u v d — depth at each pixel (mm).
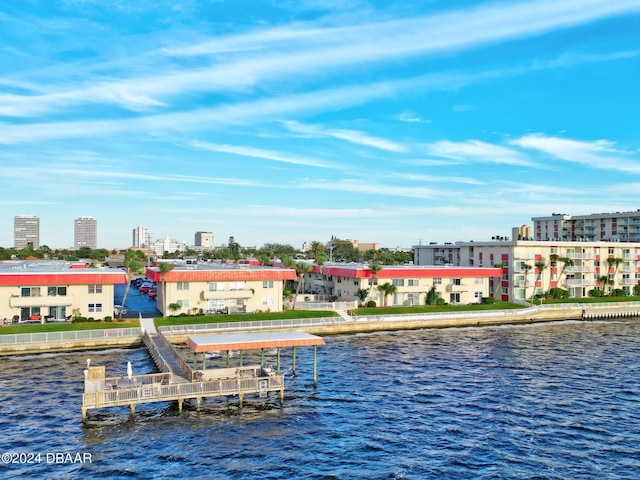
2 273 70625
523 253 111562
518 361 60750
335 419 41062
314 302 91438
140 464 32906
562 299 110625
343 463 33406
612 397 47031
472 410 43344
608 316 100875
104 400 39688
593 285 119062
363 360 60594
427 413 42562
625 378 53375
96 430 38219
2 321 70188
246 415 41781
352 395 47094
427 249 141250
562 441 37094
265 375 46375
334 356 62719
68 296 73125
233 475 31656
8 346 61062
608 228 173250
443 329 84688
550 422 40719
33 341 62062
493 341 73750
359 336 77000
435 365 58375
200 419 40750
